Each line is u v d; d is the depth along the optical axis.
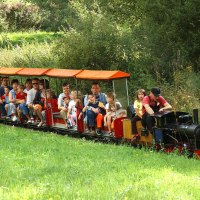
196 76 27.22
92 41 31.16
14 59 38.09
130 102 28.31
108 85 28.11
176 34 29.05
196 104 25.14
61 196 11.84
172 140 18.94
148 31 30.00
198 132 17.78
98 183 12.98
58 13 51.38
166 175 13.88
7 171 14.91
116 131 21.17
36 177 13.95
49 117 25.34
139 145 20.14
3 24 53.34
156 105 19.73
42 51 37.47
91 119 22.34
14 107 27.44
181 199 11.38
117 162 15.95
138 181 13.22
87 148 19.14
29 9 55.19
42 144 20.17
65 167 15.27
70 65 31.56
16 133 23.91
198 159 17.52
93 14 32.38
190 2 28.31
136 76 29.94
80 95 23.34
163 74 29.34
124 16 32.81
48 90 25.39
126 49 31.02
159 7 28.86
